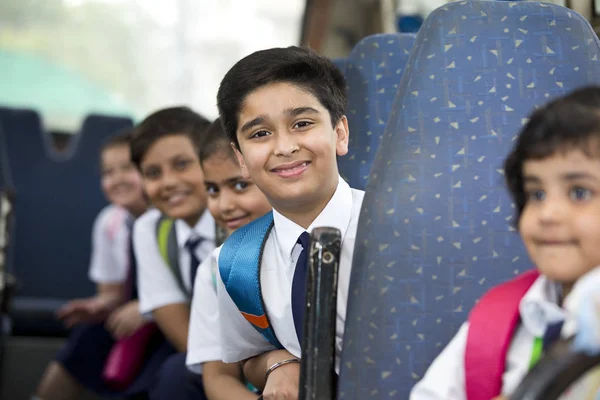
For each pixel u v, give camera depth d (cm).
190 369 201
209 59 503
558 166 103
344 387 137
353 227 161
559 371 88
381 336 136
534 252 107
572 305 103
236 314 171
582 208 102
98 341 318
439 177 141
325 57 162
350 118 193
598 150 100
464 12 148
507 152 142
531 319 111
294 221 161
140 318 278
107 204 436
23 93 485
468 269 137
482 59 146
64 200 433
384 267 138
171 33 494
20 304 393
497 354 113
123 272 361
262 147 153
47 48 485
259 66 154
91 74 492
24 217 429
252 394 184
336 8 481
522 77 145
